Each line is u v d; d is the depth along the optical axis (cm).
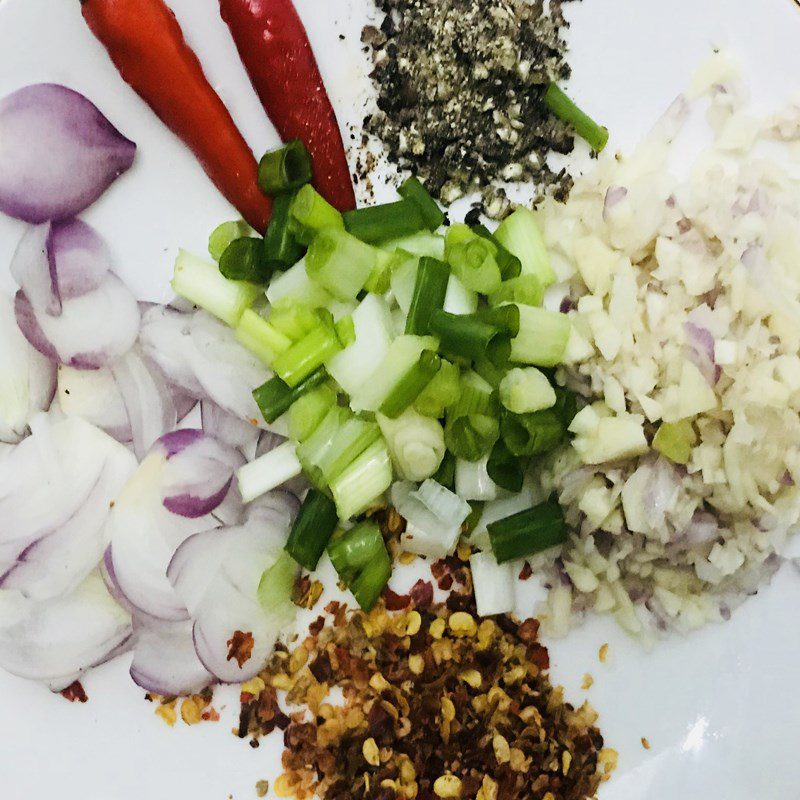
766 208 19
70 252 20
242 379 20
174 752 21
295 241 19
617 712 21
